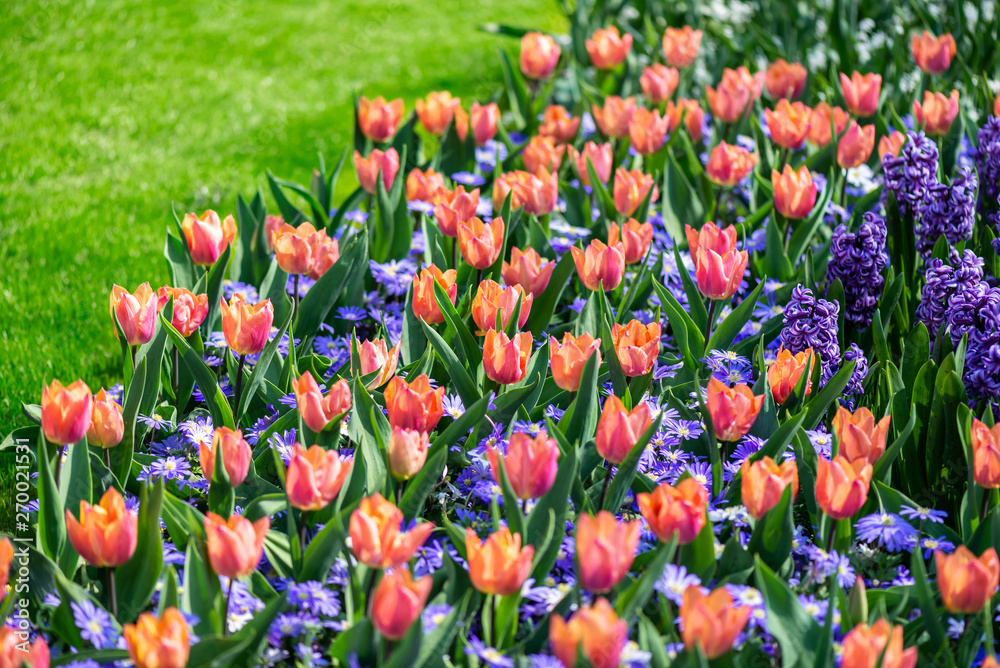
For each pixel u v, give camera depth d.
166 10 8.90
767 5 7.03
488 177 4.50
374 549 1.82
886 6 7.01
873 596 2.17
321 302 3.27
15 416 3.52
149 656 1.65
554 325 3.47
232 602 2.07
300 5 9.48
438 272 2.98
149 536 2.09
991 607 2.22
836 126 4.47
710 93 4.68
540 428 2.69
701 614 1.69
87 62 7.59
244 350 2.64
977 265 2.89
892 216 3.62
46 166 5.88
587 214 4.18
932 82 5.22
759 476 2.09
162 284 4.59
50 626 2.06
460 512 2.47
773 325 3.27
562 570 2.30
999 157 3.68
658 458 2.70
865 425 2.34
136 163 6.05
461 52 8.51
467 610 2.13
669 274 3.68
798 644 1.95
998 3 6.28
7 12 8.30
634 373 2.62
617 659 1.66
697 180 4.35
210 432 2.70
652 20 7.21
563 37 7.12
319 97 7.40
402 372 2.98
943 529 2.39
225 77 7.61
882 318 3.29
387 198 3.79
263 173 6.04
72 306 4.33
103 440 2.36
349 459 2.15
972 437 2.22
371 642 1.89
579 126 4.92
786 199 3.60
